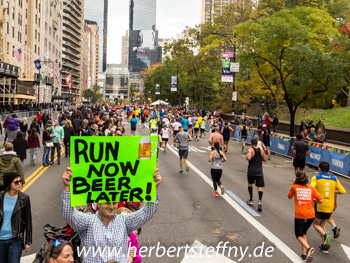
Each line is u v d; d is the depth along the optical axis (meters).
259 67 28.58
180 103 80.88
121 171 3.83
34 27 62.78
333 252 7.04
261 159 10.01
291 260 6.52
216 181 11.20
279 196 11.45
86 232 3.73
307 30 22.98
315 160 17.34
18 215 4.98
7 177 4.91
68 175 3.68
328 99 24.25
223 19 45.81
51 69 79.56
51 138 15.88
